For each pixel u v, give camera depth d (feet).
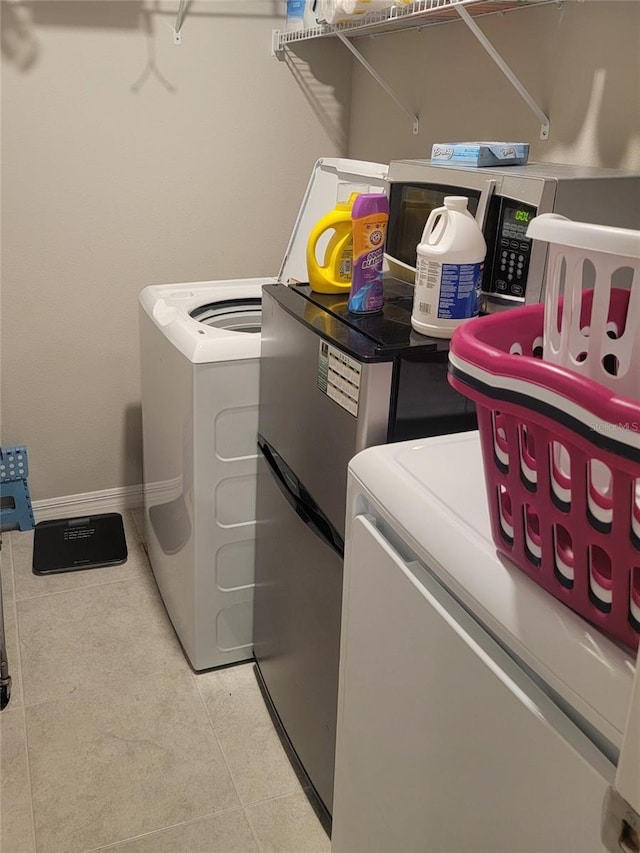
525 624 2.60
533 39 5.66
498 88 6.14
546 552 2.56
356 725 4.03
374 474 3.61
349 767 4.20
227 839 5.25
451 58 6.67
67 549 8.32
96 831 5.26
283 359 5.20
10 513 8.59
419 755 3.35
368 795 3.97
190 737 6.07
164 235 8.32
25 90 7.31
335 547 4.63
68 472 8.86
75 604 7.52
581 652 2.39
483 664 2.78
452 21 6.54
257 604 6.52
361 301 4.73
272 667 6.16
